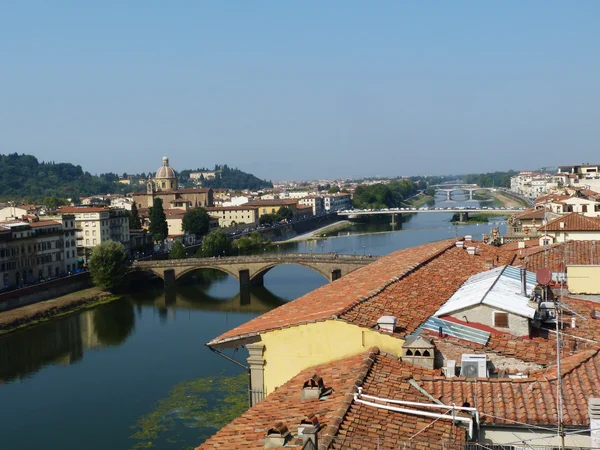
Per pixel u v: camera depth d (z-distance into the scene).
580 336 44.34
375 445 28.05
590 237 109.38
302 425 28.81
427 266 64.25
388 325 40.91
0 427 92.19
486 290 47.84
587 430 28.80
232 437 31.33
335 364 39.62
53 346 139.00
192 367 116.44
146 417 93.12
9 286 196.75
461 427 31.08
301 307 52.81
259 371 42.91
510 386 33.72
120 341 140.50
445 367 38.06
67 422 93.06
